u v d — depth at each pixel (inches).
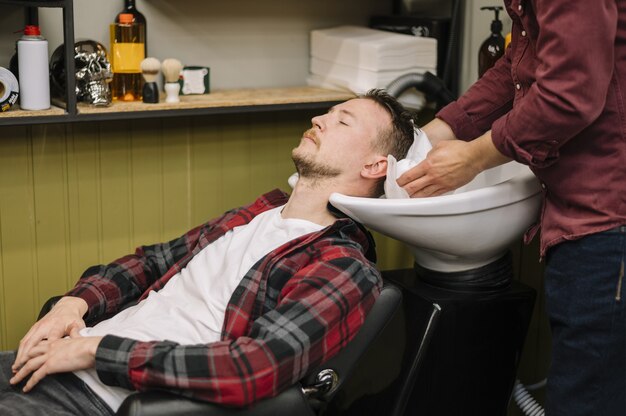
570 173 58.1
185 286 67.7
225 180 97.1
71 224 89.7
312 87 101.3
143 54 87.2
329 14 102.3
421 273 76.3
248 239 68.5
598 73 52.7
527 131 56.2
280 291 62.6
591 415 60.5
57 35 86.8
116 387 59.6
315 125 69.6
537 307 91.9
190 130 93.7
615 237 56.5
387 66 92.0
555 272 60.7
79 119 79.3
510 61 72.7
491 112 74.0
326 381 60.4
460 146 62.1
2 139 84.3
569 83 53.1
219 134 95.4
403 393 71.4
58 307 66.4
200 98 89.1
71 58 77.7
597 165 56.9
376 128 69.2
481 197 63.8
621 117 55.5
